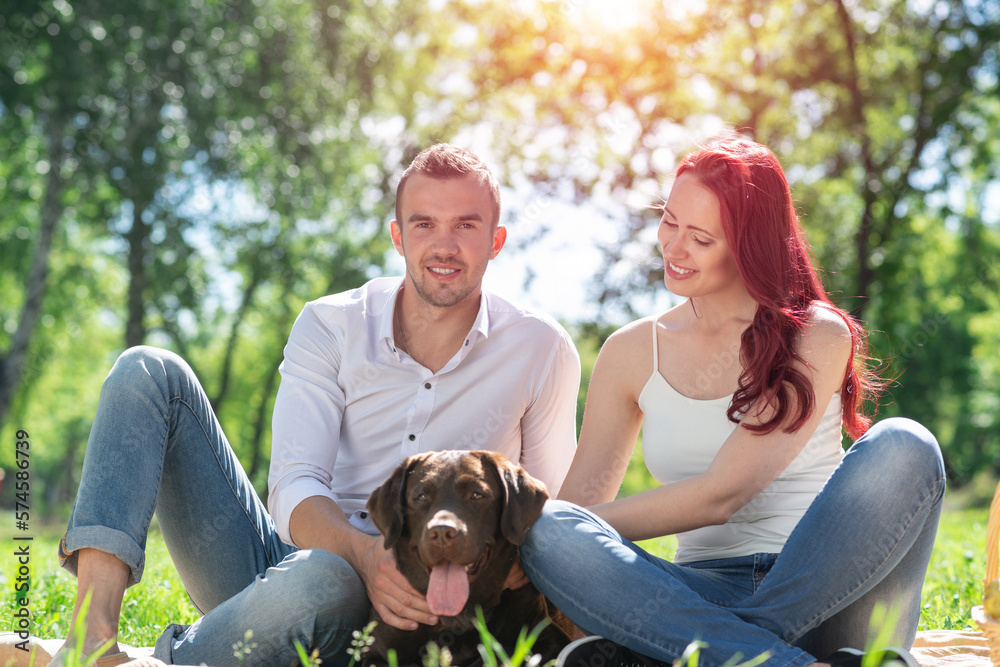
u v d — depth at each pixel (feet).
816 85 63.46
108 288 86.12
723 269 10.07
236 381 110.93
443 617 9.34
